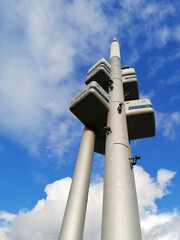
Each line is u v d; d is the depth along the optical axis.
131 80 45.62
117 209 16.91
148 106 31.14
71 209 24.06
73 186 26.69
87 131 34.38
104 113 31.58
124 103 33.31
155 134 33.75
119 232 15.21
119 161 21.67
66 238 21.39
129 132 33.62
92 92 29.44
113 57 51.22
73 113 33.03
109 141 24.92
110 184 19.52
